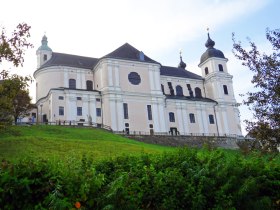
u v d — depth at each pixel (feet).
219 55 305.73
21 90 89.25
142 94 249.75
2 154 96.63
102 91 241.55
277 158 40.91
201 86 307.99
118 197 25.77
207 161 33.86
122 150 119.75
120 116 236.84
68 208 23.36
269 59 49.34
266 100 47.47
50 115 228.22
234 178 29.27
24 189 23.59
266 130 46.06
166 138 213.25
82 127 190.80
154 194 29.19
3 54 76.18
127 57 260.01
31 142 117.29
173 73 311.47
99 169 34.45
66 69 254.68
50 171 25.14
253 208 28.50
